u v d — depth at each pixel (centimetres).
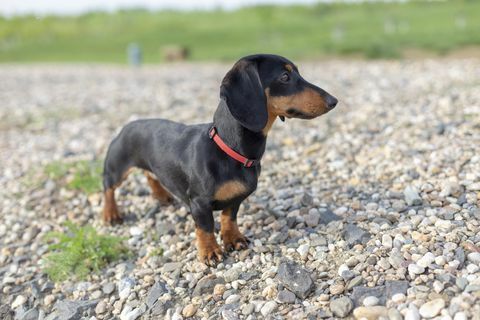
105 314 110
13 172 169
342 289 100
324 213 123
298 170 149
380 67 316
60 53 758
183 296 108
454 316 90
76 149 182
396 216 118
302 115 106
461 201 120
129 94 280
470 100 183
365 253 107
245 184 108
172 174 116
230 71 103
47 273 123
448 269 99
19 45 949
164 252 122
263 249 114
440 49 366
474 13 614
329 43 466
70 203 148
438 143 149
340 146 160
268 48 504
